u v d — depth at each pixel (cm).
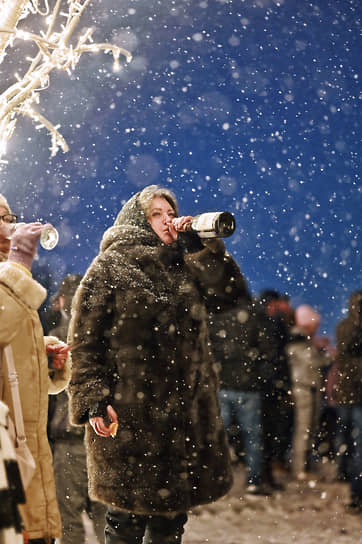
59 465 509
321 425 914
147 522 438
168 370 431
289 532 608
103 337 429
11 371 328
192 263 459
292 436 873
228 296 471
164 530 434
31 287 331
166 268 448
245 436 777
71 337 429
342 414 859
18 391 328
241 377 778
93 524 521
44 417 340
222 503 709
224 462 445
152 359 429
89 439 433
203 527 623
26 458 324
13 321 326
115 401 426
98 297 430
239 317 785
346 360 724
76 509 507
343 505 704
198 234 442
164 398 429
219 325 784
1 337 324
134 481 422
